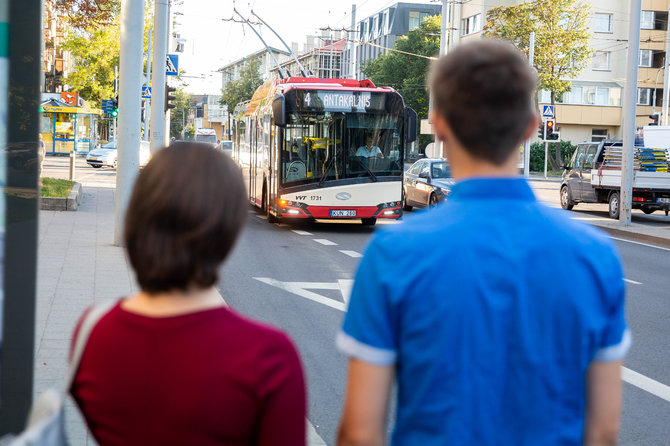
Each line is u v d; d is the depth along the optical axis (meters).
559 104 62.38
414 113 17.81
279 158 17.45
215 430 1.58
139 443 1.60
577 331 1.62
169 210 1.65
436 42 65.62
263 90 21.80
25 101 2.63
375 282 1.66
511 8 51.94
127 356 1.62
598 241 1.70
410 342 1.63
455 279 1.61
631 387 6.39
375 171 17.66
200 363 1.59
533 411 1.61
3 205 2.56
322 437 5.06
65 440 1.61
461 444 1.58
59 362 6.06
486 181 1.71
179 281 1.65
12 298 2.54
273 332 1.66
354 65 107.38
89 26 23.50
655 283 11.92
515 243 1.65
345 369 6.69
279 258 13.45
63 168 39.03
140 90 12.87
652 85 63.25
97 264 11.01
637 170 22.88
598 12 62.34
